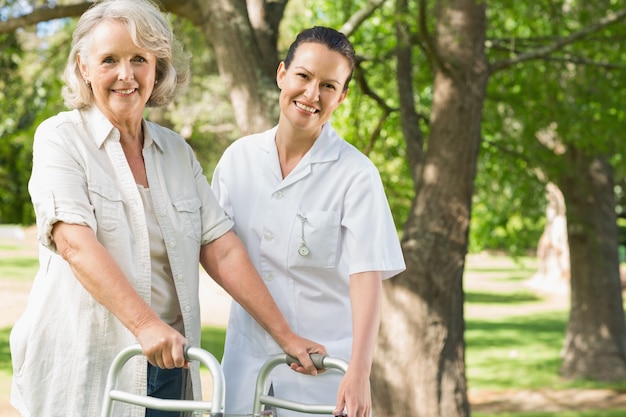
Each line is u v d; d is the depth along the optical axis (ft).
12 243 102.78
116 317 7.36
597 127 28.43
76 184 7.54
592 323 42.68
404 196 29.96
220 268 8.36
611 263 42.32
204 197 8.43
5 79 27.55
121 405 7.63
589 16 26.96
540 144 31.55
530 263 126.00
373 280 8.34
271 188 8.86
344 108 29.55
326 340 8.80
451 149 22.67
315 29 8.45
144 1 7.90
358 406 7.54
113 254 7.69
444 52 22.61
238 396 8.87
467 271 110.11
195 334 8.11
